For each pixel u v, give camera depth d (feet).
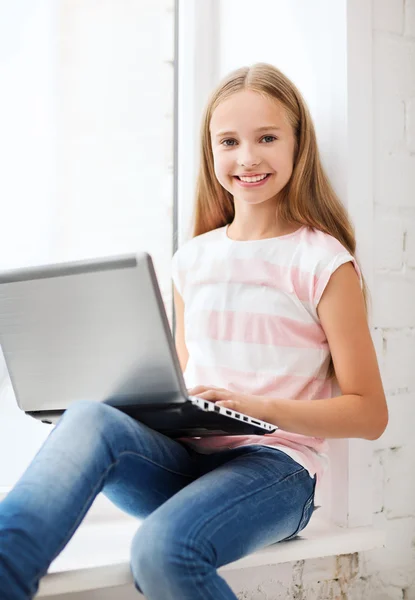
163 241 5.66
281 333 4.38
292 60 5.32
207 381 4.51
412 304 5.02
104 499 5.10
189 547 3.27
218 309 4.56
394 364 4.92
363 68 4.83
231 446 4.24
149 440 3.74
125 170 5.56
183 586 3.23
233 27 5.92
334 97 4.88
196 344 4.61
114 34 5.58
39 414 3.97
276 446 4.15
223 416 3.49
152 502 3.87
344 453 4.70
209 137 4.99
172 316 5.64
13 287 3.65
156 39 5.74
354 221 4.75
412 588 4.94
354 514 4.67
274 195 4.74
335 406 4.01
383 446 4.85
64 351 3.66
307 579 4.64
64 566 3.77
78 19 5.46
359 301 4.32
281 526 3.86
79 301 3.51
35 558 3.00
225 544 3.44
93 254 5.42
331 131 4.90
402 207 5.00
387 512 4.86
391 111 4.98
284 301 4.41
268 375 4.36
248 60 5.79
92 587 3.73
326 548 4.36
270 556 4.14
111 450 3.43
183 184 5.72
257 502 3.67
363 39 4.84
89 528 4.88
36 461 3.28
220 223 5.16
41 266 3.56
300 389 4.35
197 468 4.17
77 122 5.42
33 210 5.23
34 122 5.27
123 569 3.80
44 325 3.65
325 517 4.84
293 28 5.29
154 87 5.70
